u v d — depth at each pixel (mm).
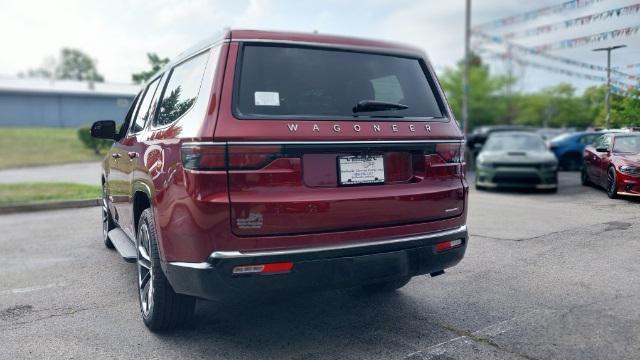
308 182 2959
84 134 24406
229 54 3039
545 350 3133
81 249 6484
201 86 3111
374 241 3088
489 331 3463
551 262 5039
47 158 22906
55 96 40938
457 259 3502
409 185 3273
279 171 2881
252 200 2811
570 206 8352
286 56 3180
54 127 41062
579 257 5168
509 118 42344
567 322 3549
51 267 5625
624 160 8242
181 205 2938
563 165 16031
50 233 7684
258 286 2848
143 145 3863
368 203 3076
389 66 3502
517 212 8016
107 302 4391
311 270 2914
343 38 3410
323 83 3203
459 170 3553
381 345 3303
